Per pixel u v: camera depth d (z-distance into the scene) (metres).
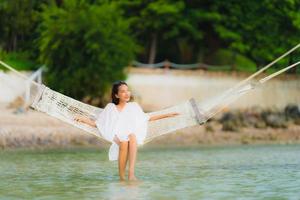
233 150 31.89
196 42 60.72
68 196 15.48
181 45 61.66
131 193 15.86
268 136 42.25
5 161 24.50
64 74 46.03
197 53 61.53
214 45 60.91
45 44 45.75
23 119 40.12
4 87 44.81
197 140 39.09
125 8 57.19
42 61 46.22
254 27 58.25
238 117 46.66
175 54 61.75
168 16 57.16
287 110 51.22
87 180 18.28
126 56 46.72
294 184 17.39
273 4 58.28
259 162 24.00
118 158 18.16
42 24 46.97
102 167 21.92
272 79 55.59
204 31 60.09
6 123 38.81
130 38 47.91
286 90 55.94
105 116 17.95
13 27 51.03
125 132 17.97
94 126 18.22
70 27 45.66
